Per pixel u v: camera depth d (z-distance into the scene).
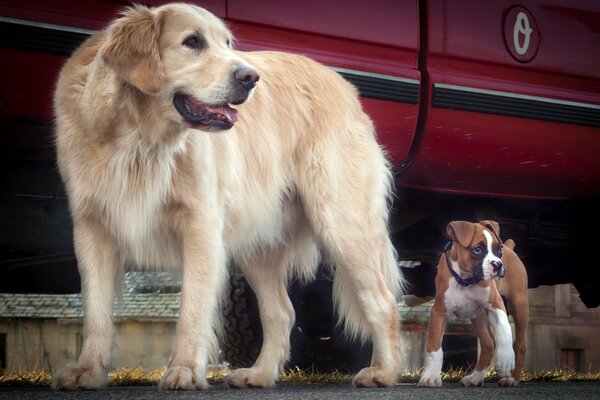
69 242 5.73
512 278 6.36
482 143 6.62
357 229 5.65
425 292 7.93
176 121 4.62
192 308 4.77
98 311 4.82
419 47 6.30
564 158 7.05
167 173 4.76
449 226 5.84
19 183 5.41
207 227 4.87
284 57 5.75
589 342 22.28
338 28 5.96
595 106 7.11
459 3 6.48
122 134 4.66
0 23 4.84
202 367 4.66
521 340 6.38
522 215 7.53
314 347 7.27
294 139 5.64
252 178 5.43
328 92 5.76
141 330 19.97
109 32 4.66
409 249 7.62
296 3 5.81
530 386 6.10
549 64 6.89
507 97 6.64
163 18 4.62
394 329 5.61
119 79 4.60
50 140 5.29
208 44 4.65
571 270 8.23
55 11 4.99
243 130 5.41
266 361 5.72
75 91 4.72
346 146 5.73
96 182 4.71
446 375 7.36
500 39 6.64
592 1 7.18
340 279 5.71
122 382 5.92
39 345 20.78
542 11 6.91
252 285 5.98
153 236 4.96
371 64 6.10
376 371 5.46
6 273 6.48
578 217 7.86
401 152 6.35
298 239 5.99
